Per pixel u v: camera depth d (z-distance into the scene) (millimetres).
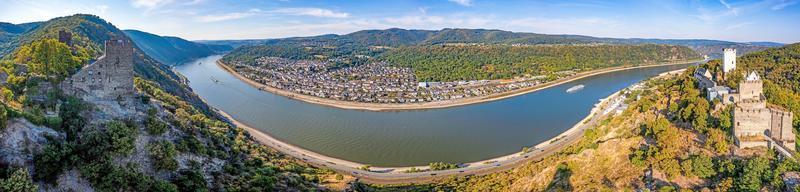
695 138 117375
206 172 112938
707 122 121312
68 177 78312
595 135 168750
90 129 89938
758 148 105062
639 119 155500
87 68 106500
